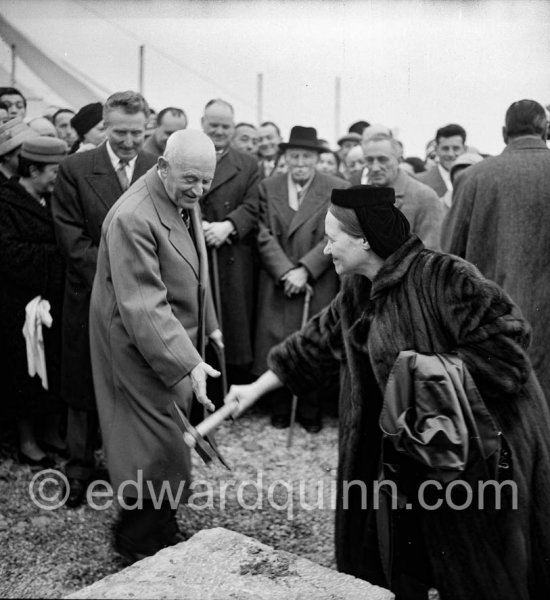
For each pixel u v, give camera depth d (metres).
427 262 2.43
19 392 3.91
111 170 3.67
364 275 2.56
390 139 4.45
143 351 2.92
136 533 3.13
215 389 4.73
